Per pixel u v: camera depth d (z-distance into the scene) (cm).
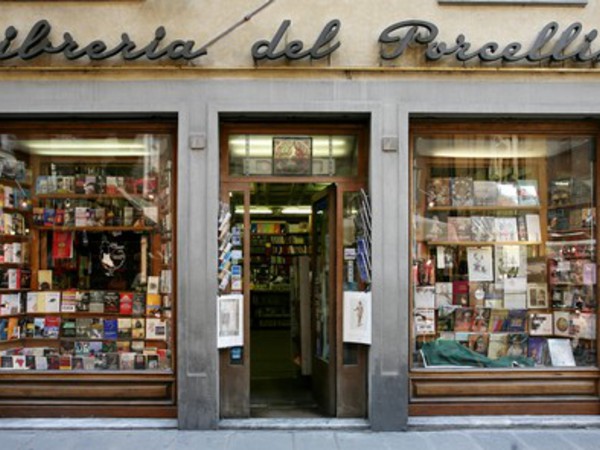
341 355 627
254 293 1426
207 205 598
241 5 604
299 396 725
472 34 609
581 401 625
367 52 604
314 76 602
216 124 599
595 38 609
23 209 661
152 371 620
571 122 640
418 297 647
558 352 656
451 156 655
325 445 552
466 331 656
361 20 605
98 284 655
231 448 542
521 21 610
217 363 596
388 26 604
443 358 642
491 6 610
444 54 596
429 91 604
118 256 653
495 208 662
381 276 600
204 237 598
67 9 601
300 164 635
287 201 992
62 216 659
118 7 602
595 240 646
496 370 626
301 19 604
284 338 1251
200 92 599
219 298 605
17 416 614
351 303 618
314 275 718
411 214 643
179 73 600
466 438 571
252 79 600
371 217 605
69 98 596
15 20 599
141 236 649
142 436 573
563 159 662
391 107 604
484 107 604
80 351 650
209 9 603
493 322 660
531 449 541
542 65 607
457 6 609
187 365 593
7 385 620
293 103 598
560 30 610
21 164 655
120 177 651
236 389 620
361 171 632
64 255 659
